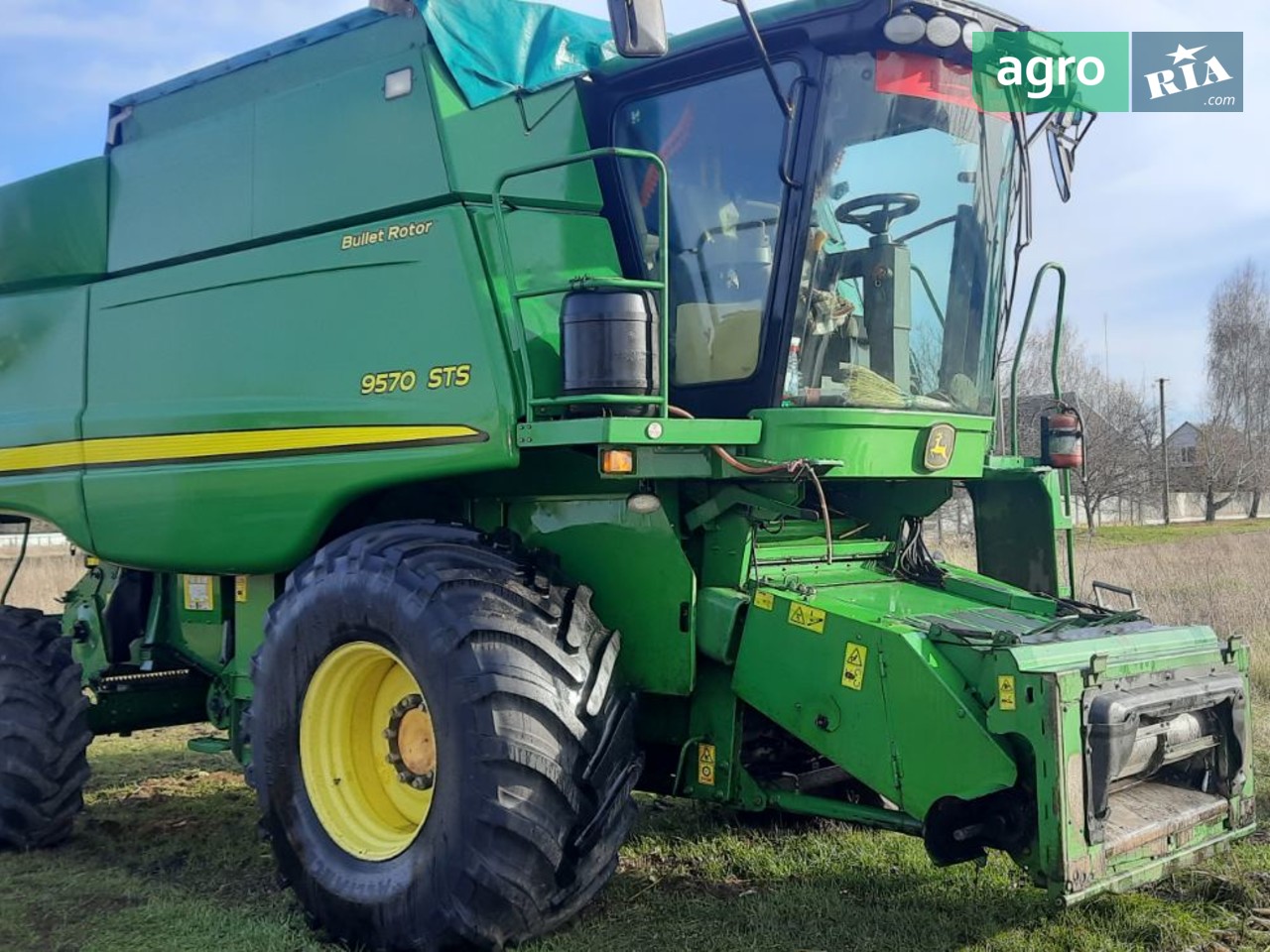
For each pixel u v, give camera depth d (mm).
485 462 3963
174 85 5469
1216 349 51094
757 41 3873
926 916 3969
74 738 5324
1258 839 4680
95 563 6121
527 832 3529
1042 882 3314
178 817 5715
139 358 5250
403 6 4488
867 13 3928
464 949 3605
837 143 4105
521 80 4555
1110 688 3441
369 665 4117
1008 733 3393
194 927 4098
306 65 4891
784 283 4086
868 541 4836
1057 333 5039
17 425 5727
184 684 6141
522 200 4359
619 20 3586
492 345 3982
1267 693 7621
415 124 4375
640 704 4402
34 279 5785
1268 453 42062
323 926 3992
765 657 3949
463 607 3719
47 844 5258
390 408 4250
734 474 3887
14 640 5387
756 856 4672
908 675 3582
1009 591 4578
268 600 5129
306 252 4645
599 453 3664
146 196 5406
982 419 4590
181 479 4957
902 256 4398
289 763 4145
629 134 4617
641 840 4918
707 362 4336
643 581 4152
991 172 4621
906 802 3592
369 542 4094
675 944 3797
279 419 4613
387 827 4094
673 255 4461
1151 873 3510
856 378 4301
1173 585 12531
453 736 3625
